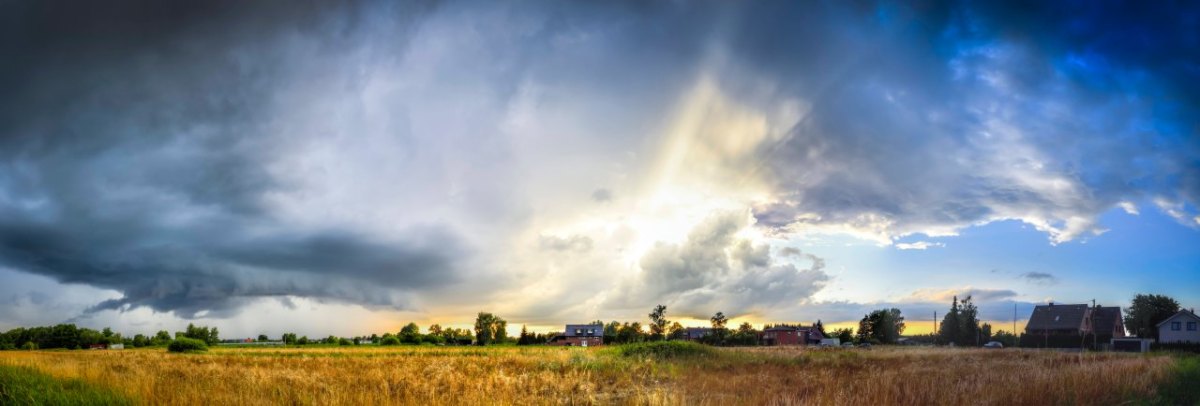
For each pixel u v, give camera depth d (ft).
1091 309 291.17
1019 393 53.93
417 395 62.59
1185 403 54.80
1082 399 52.80
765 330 381.60
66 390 61.16
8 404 55.01
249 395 57.77
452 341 439.63
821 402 56.08
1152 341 209.97
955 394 54.39
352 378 81.76
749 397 61.52
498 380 77.00
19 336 386.11
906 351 181.68
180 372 91.61
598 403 62.39
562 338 381.40
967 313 317.22
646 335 354.33
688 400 58.54
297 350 248.73
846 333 404.16
